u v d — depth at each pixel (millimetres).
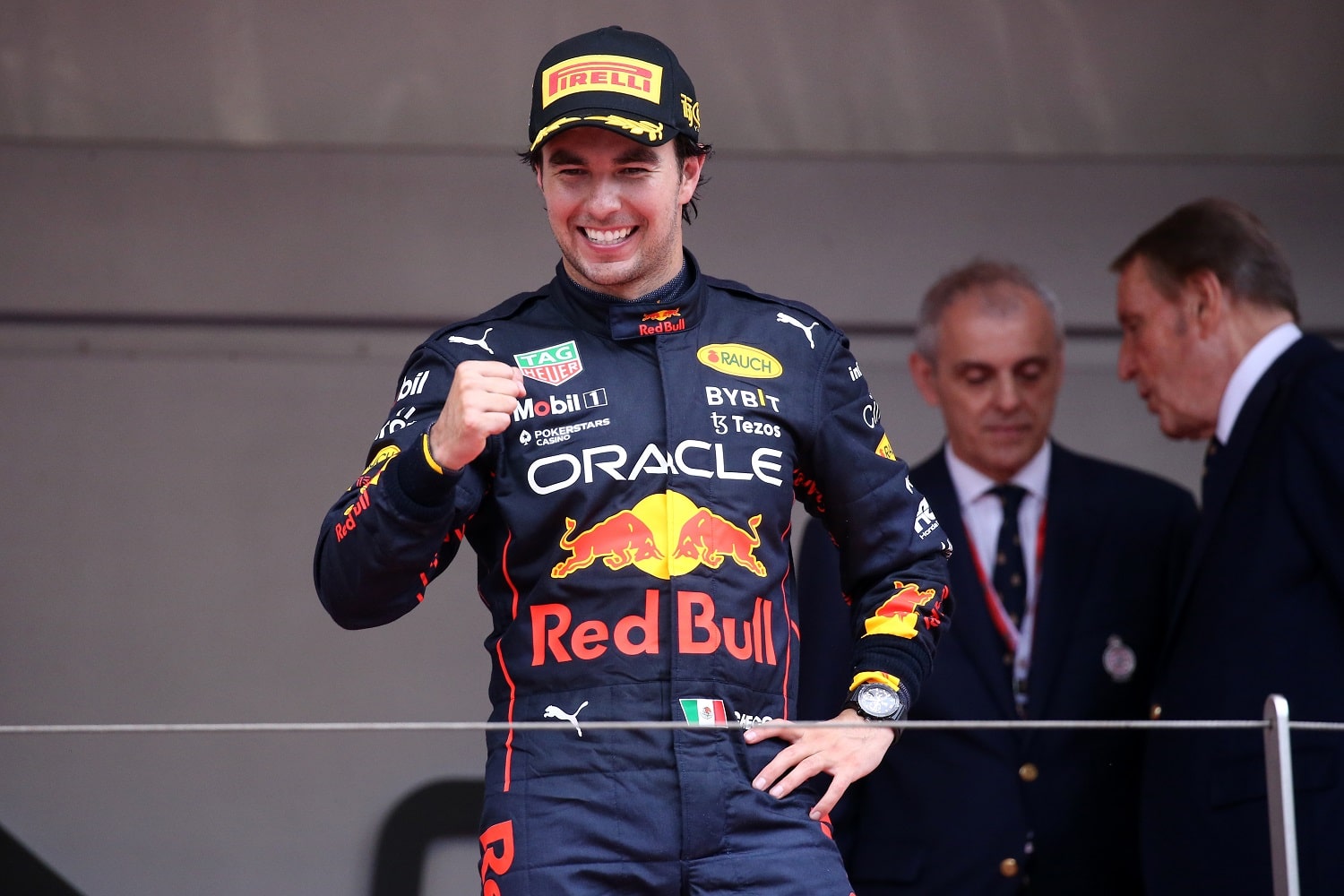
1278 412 11438
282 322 16750
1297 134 17219
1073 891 11984
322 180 16859
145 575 16266
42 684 15992
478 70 16875
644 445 7102
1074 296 17125
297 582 16391
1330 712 10727
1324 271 17078
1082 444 17031
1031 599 12805
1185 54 17125
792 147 17188
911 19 17062
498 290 16906
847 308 17062
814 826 7078
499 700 7109
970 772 12055
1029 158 17234
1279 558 11070
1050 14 17047
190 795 15922
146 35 16672
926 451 16969
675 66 7348
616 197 7148
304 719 16156
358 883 15875
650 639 6902
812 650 12062
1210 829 11000
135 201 16703
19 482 16312
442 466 6617
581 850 6750
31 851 15688
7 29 16531
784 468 7316
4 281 16516
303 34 16812
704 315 7531
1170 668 11555
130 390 16562
